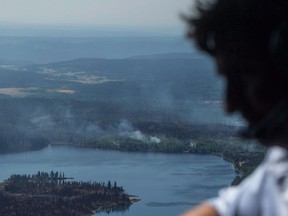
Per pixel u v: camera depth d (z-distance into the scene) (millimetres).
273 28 2553
